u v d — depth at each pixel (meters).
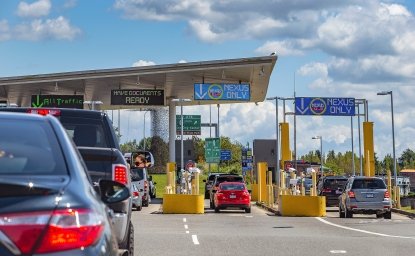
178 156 81.88
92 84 47.78
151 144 101.38
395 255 14.78
